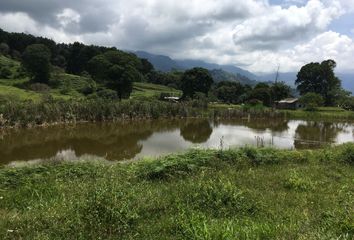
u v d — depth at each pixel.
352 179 15.45
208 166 15.71
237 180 13.83
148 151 30.83
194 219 8.52
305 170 16.69
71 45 155.00
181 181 12.84
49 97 59.59
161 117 61.75
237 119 69.31
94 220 8.17
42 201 10.56
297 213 10.07
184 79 107.38
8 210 10.12
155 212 9.59
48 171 15.01
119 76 89.50
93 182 12.61
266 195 11.92
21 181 13.53
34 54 96.88
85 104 51.91
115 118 54.25
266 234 7.78
